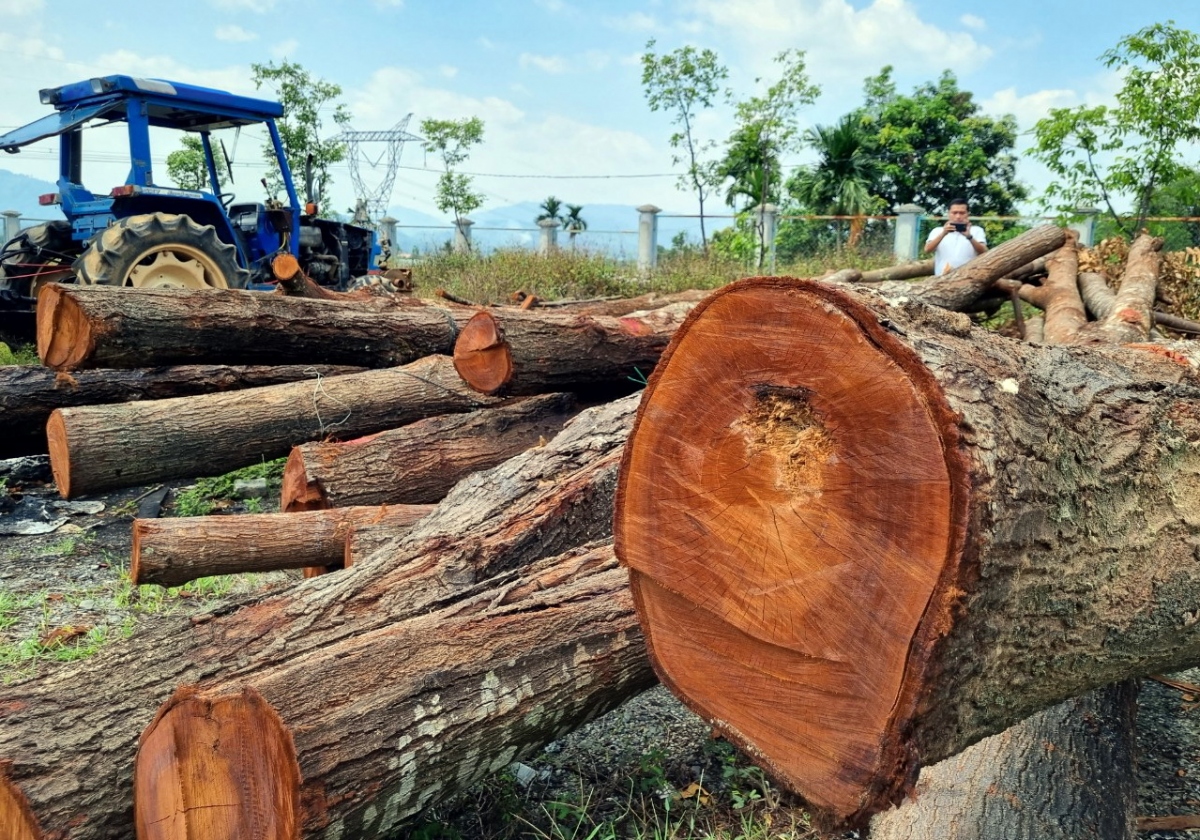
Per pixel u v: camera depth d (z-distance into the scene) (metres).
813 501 1.51
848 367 1.45
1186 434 2.00
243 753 1.74
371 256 9.87
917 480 1.38
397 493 3.68
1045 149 10.89
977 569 1.38
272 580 3.90
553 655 2.13
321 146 15.78
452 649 2.03
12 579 3.96
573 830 2.41
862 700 1.47
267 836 1.73
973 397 1.44
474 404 4.53
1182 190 11.40
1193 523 1.96
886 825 2.15
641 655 2.28
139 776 1.81
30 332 7.71
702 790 2.58
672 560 1.71
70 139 7.76
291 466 3.70
